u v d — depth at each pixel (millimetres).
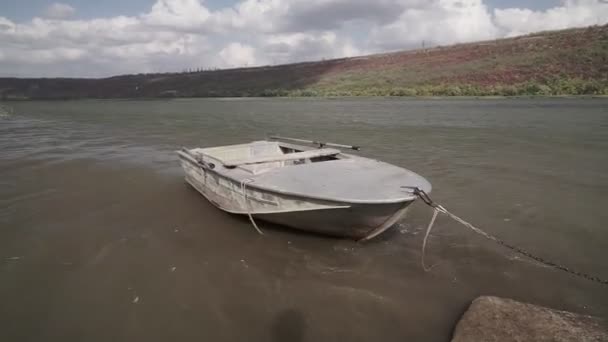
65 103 51219
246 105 39656
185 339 3381
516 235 5355
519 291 4023
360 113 25297
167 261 4703
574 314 3525
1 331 3475
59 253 4930
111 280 4289
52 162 10219
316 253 4867
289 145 8031
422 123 18594
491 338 3182
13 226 5793
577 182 7828
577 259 4676
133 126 19766
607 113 20906
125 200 7078
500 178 8234
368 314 3682
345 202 4371
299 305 3826
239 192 5523
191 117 25312
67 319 3645
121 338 3396
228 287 4141
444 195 7148
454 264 4578
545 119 18938
